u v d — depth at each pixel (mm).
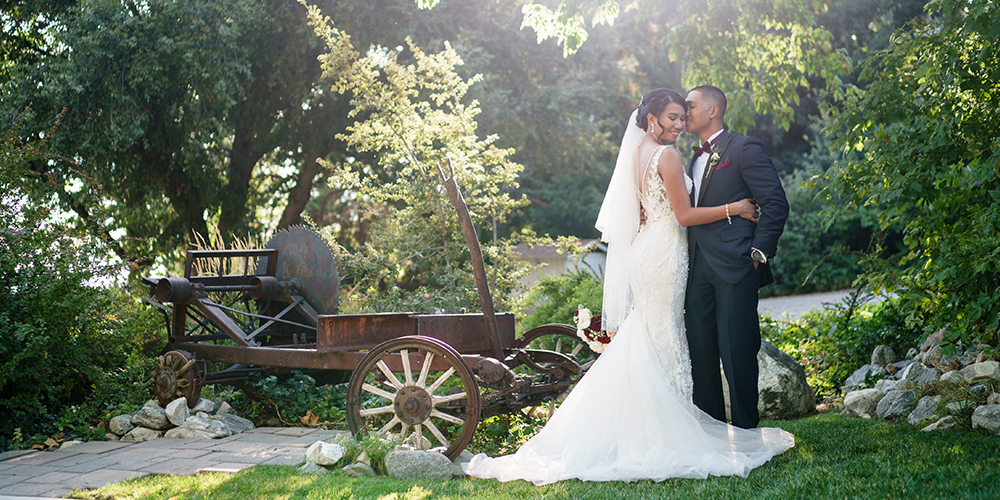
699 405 3734
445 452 3686
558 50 17656
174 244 14875
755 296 3588
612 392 3609
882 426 4285
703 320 3699
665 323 3645
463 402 3961
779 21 8203
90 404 5242
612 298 3793
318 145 16219
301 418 5219
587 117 18797
